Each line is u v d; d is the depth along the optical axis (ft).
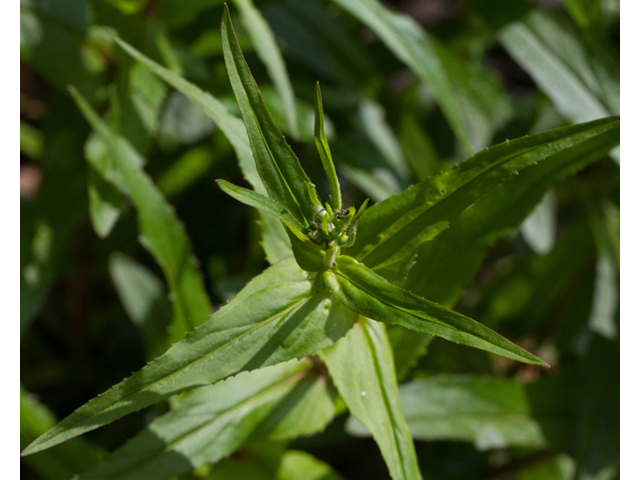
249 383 2.17
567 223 4.11
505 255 3.71
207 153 3.19
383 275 2.01
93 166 2.30
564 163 2.11
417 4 4.99
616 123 1.93
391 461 1.98
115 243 3.16
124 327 3.36
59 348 3.34
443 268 2.16
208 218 3.46
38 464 2.29
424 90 3.99
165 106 3.18
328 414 2.19
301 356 1.92
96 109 2.64
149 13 2.43
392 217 1.99
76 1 2.50
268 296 1.93
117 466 2.09
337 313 1.95
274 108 2.62
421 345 2.20
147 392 1.86
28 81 3.84
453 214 1.98
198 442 2.13
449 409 2.43
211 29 2.80
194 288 2.25
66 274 3.04
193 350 1.88
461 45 3.84
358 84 3.14
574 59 2.94
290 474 2.26
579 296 3.08
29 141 3.10
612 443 2.54
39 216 2.65
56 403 3.08
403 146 3.40
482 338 1.86
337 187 1.95
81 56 2.56
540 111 3.52
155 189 2.24
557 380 2.58
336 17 3.45
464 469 3.06
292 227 1.90
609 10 3.27
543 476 2.94
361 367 2.01
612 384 2.63
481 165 1.96
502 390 2.48
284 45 3.01
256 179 2.03
